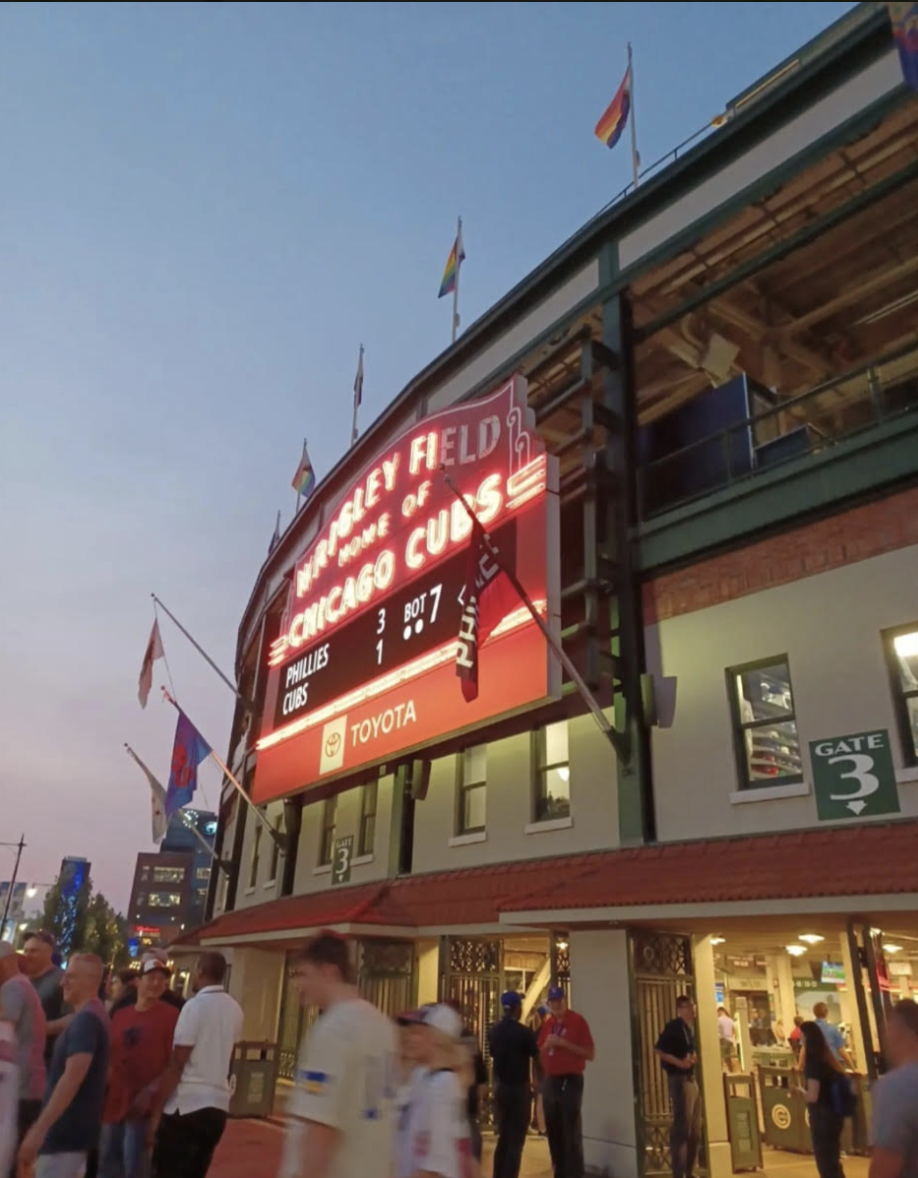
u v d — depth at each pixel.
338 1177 3.27
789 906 9.25
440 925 13.92
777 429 15.11
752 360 18.05
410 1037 4.18
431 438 17.86
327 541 21.39
